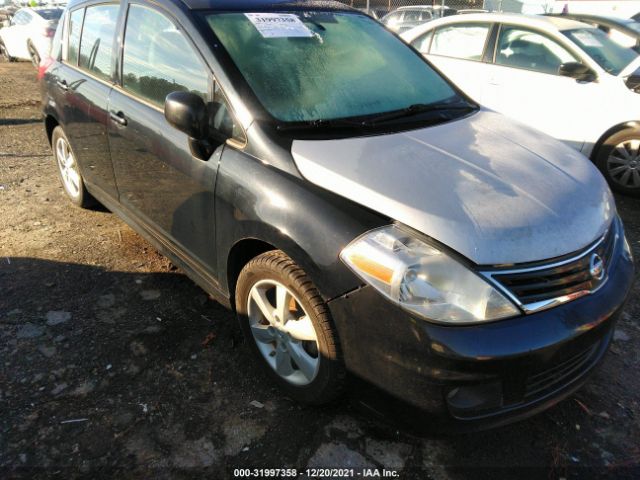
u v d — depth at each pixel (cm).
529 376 185
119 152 312
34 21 1180
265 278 225
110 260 348
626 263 227
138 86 296
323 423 226
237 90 235
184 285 322
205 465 205
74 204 432
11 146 600
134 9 300
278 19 277
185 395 238
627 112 471
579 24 547
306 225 201
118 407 230
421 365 179
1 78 1041
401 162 216
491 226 186
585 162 254
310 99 247
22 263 340
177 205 270
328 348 204
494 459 213
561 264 190
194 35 252
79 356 259
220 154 236
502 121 287
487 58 561
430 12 1524
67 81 368
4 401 230
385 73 287
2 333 272
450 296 178
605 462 214
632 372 264
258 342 245
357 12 328
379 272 183
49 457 205
